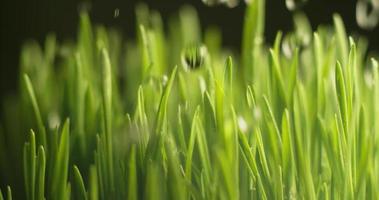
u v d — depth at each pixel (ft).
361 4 1.19
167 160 0.73
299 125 0.78
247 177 0.77
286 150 0.76
